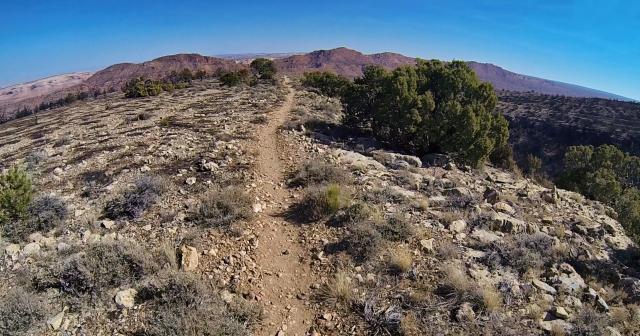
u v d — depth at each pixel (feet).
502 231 33.78
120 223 32.96
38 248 29.12
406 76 66.33
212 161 48.03
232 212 34.06
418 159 56.75
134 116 98.89
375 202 37.29
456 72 68.39
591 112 305.94
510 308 23.67
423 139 64.54
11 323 20.99
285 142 61.00
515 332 21.56
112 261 25.71
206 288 24.50
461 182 48.96
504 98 398.42
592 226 38.42
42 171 48.88
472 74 70.23
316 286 26.03
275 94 136.77
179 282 24.08
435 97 69.26
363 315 23.08
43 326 21.63
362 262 27.81
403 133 64.54
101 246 27.37
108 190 39.50
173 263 26.89
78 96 253.44
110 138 67.10
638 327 23.88
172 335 20.38
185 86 209.77
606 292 27.35
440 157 61.11
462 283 24.40
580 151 87.30
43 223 32.32
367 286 25.50
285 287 26.16
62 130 91.04
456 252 28.84
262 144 59.26
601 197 74.54
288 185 43.04
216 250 29.25
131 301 23.41
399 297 24.27
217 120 79.00
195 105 112.16
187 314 21.89
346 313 23.48
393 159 55.83
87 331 21.53
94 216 34.06
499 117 68.13
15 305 21.80
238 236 31.22
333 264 27.94
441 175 52.21
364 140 67.15
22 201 32.73
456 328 21.68
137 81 203.31
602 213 45.62
